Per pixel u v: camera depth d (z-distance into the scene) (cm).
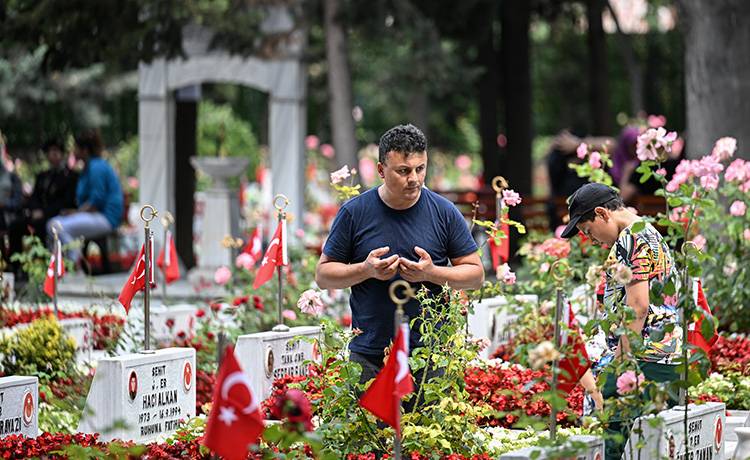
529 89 2986
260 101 4934
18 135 4103
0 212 2358
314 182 3938
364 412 870
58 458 889
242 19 2317
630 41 4316
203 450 892
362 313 877
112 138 4341
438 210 878
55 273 1491
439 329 880
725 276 1468
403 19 2458
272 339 1132
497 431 998
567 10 3362
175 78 2477
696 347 818
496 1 2798
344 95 2438
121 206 2391
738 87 1998
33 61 4025
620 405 789
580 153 1434
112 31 2256
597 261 1375
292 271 1684
